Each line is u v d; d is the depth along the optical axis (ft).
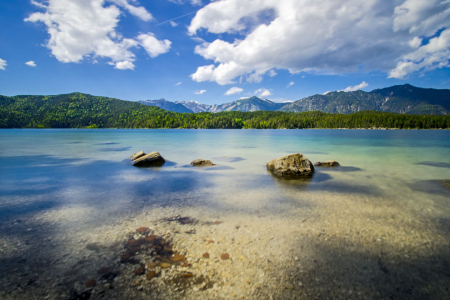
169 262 11.55
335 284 10.05
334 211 19.16
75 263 11.44
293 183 29.76
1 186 28.35
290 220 17.13
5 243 13.46
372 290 9.70
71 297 9.18
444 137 169.17
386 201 22.03
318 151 72.95
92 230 15.33
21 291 9.46
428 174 35.86
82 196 23.82
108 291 9.53
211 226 15.97
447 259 12.04
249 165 44.83
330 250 12.82
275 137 177.47
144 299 9.16
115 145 99.91
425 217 17.92
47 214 18.45
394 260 11.89
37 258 11.86
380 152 69.87
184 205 20.72
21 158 56.13
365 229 15.61
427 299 9.24
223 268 11.11
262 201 21.91
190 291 9.63
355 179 32.09
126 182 30.53
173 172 37.63
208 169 40.47
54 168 41.75
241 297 9.31
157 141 127.75
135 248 12.91
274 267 11.21
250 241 13.76
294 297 9.29
